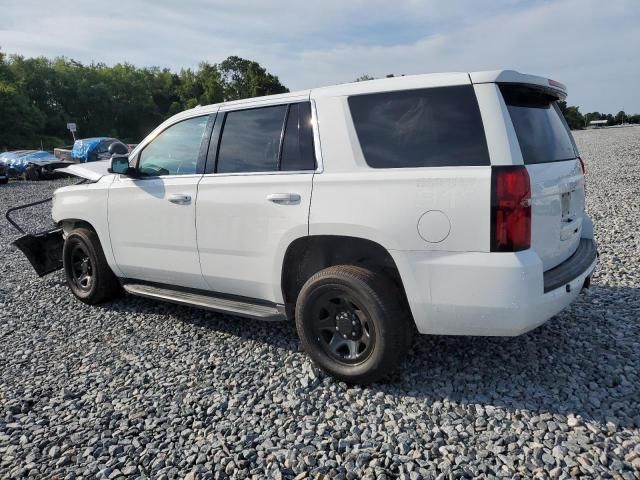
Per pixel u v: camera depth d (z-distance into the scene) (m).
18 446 2.71
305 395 3.06
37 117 61.00
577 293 2.93
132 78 88.19
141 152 4.25
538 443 2.45
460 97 2.72
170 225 3.92
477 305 2.63
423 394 2.98
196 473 2.40
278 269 3.33
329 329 3.17
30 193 16.86
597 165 16.31
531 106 2.97
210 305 3.80
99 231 4.55
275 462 2.46
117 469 2.47
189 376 3.41
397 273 3.12
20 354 3.95
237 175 3.54
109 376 3.48
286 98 3.38
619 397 2.81
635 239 6.29
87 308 4.94
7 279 6.19
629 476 2.18
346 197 2.96
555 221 2.88
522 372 3.16
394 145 2.88
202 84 92.81
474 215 2.58
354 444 2.55
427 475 2.29
